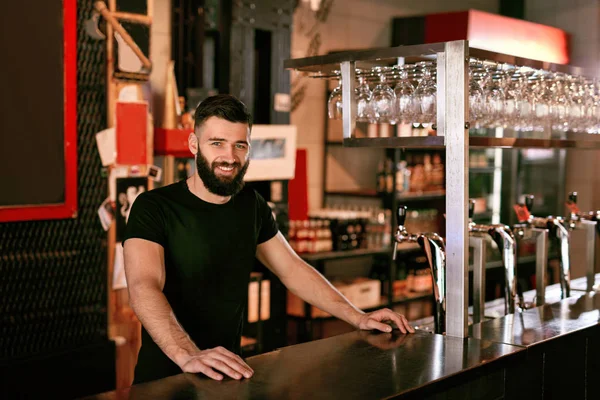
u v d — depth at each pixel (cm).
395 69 267
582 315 284
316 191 594
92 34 355
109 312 368
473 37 572
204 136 218
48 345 344
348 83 258
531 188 718
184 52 441
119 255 369
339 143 588
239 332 245
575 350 264
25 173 328
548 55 654
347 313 247
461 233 235
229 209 235
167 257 228
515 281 293
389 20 639
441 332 254
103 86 361
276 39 492
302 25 568
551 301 336
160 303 207
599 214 364
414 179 612
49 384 341
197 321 232
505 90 284
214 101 217
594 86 318
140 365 230
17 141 325
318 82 588
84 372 355
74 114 346
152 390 176
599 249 696
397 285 600
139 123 373
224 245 233
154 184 383
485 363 207
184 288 229
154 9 393
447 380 193
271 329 498
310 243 530
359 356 211
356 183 626
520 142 265
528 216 329
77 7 348
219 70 469
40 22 330
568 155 712
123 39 365
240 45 469
